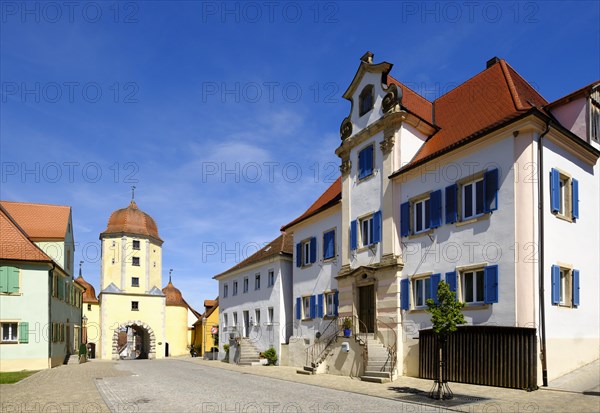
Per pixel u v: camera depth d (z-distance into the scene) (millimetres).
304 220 29531
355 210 24438
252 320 36156
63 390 18375
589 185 18906
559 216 17094
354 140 24719
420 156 22031
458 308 14328
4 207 41281
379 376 19250
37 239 39375
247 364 32500
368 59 24953
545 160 16844
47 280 32000
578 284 17469
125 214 60500
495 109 20000
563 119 19844
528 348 15094
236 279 40250
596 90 19688
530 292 15766
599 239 19047
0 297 30750
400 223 21422
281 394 16547
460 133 20797
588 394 13617
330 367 23359
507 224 16656
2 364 30078
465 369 16766
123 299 57750
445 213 19062
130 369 30125
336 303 25859
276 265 33219
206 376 24062
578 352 17078
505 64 22281
